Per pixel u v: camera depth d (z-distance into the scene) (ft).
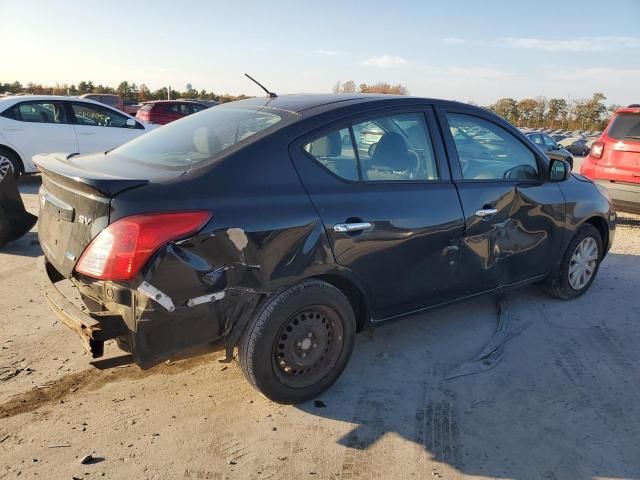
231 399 10.32
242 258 8.63
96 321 8.08
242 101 12.16
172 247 7.97
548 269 14.44
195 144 9.96
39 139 30.40
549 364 11.89
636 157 24.35
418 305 11.50
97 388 10.56
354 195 9.98
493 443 9.23
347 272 9.94
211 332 8.64
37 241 20.04
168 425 9.47
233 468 8.48
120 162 9.91
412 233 10.71
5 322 13.19
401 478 8.37
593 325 13.92
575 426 9.71
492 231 12.32
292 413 9.92
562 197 14.11
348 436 9.32
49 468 8.31
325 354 10.21
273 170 9.23
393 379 11.18
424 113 11.62
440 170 11.59
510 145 13.14
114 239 7.80
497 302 15.14
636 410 10.25
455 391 10.78
